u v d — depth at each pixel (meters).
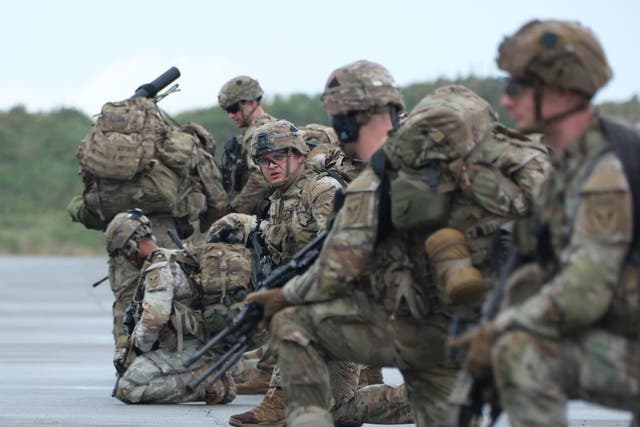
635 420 8.63
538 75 8.61
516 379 8.33
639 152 8.34
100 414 17.59
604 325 8.45
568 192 8.46
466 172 10.62
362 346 11.29
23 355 28.44
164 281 18.69
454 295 10.52
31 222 132.00
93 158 21.19
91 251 123.25
